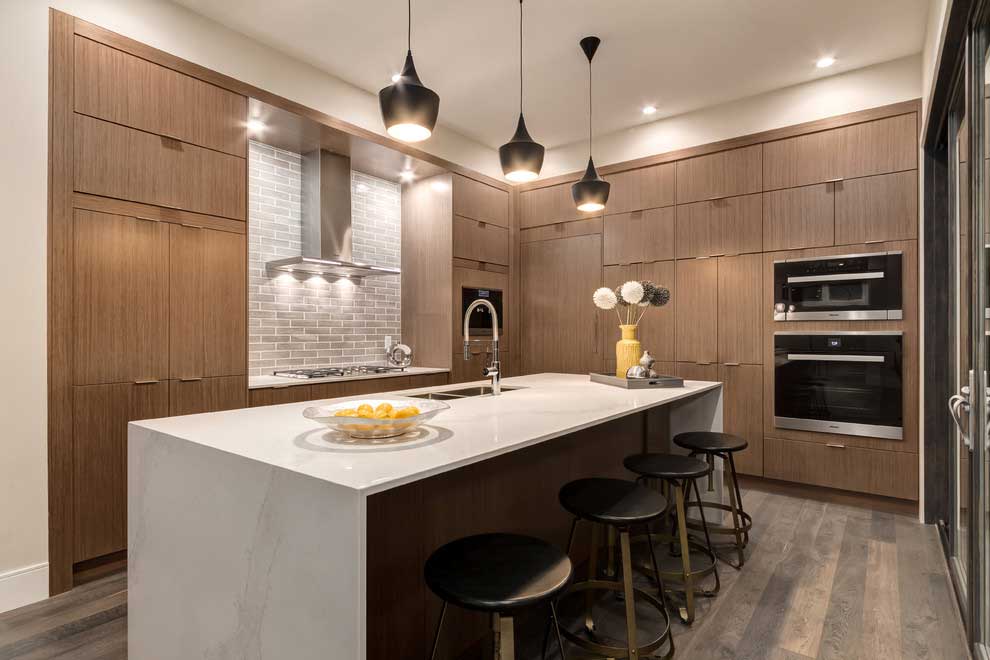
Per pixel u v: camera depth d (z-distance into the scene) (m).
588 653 1.90
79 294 2.53
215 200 3.07
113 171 2.64
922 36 3.22
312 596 1.11
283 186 4.09
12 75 2.33
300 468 1.19
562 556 1.36
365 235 4.71
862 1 2.89
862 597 2.33
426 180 4.89
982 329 1.81
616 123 4.61
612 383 3.06
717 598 2.33
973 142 1.84
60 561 2.44
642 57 3.50
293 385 3.46
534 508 2.21
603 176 4.86
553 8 2.97
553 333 5.21
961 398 2.06
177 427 1.70
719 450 2.64
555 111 4.36
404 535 1.61
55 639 2.04
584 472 2.57
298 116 3.51
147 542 1.66
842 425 3.62
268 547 1.22
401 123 2.12
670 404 3.37
